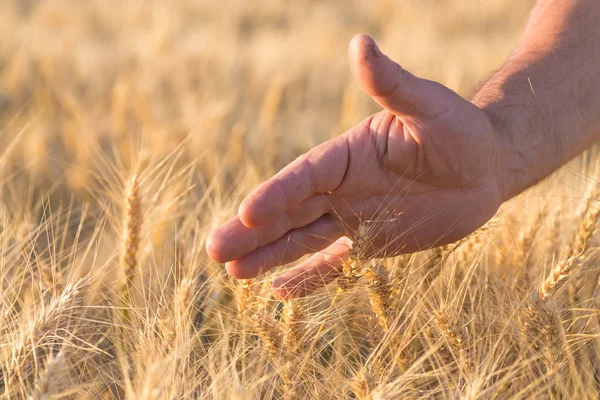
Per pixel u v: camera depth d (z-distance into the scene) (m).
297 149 1.81
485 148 0.90
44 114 2.07
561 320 0.92
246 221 0.89
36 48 3.10
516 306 0.94
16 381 0.89
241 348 0.94
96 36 4.23
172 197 1.12
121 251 1.01
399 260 0.98
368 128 0.91
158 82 2.39
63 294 0.92
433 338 0.93
